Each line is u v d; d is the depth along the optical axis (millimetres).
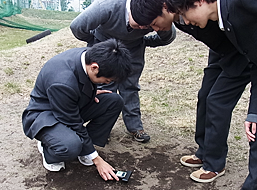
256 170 1679
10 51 5266
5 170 2141
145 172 2209
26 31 12039
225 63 1892
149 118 3180
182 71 4543
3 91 3707
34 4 22328
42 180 2051
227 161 2383
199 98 2182
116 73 1752
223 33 1803
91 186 2016
